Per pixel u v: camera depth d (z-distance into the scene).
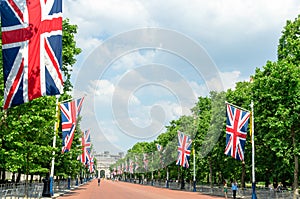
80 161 62.50
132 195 47.94
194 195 50.59
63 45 44.16
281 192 37.34
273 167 44.31
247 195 45.41
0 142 22.77
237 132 35.72
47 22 17.84
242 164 49.56
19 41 17.58
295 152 34.09
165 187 86.56
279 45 42.69
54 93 17.50
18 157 23.39
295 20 42.38
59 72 17.67
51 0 17.95
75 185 87.00
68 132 37.06
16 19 17.66
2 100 20.81
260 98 38.38
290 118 34.12
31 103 23.27
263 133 39.75
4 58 17.50
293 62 38.62
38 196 34.50
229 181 73.56
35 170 32.75
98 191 59.31
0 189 26.89
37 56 17.55
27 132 24.34
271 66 36.59
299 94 33.88
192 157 65.88
